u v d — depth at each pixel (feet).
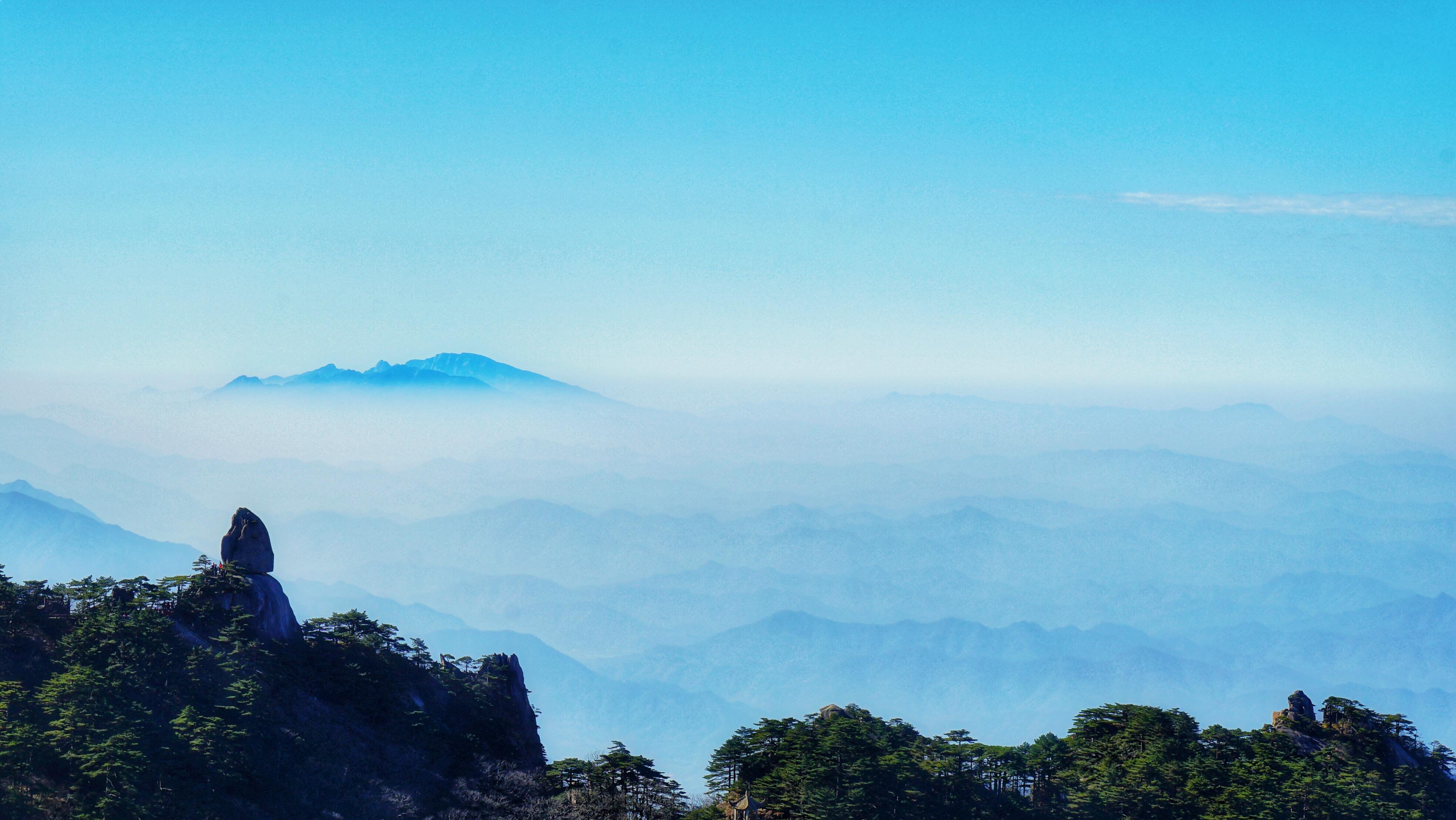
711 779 522.88
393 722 499.10
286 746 448.65
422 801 451.12
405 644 552.82
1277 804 522.47
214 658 472.03
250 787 418.10
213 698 448.65
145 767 397.39
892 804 483.10
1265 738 593.83
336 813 424.87
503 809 462.19
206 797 402.93
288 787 428.15
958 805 495.41
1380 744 600.80
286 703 473.67
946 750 531.91
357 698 502.38
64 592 498.28
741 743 530.68
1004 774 526.57
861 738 517.14
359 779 449.89
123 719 414.41
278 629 514.68
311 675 501.97
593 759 508.94
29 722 410.11
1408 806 550.36
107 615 470.80
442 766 488.02
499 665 588.50
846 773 496.23
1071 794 523.70
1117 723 602.44
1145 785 529.04
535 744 571.69
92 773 390.01
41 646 463.42
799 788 485.56
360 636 534.78
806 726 541.34
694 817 458.91
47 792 387.96
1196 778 536.83
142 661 449.06
